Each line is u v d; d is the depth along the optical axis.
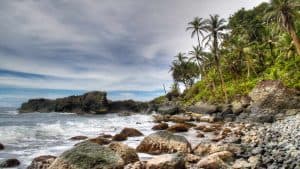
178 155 12.48
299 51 46.22
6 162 13.85
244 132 26.39
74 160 11.06
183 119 49.22
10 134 24.61
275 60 72.56
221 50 82.12
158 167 11.59
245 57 76.06
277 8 48.31
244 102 50.91
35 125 36.62
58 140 23.31
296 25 65.75
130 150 14.04
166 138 17.17
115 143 14.23
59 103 109.50
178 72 117.94
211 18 68.00
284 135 21.16
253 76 75.31
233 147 16.14
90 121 51.62
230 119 46.72
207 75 93.62
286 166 11.54
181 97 104.75
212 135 27.03
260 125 34.41
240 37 87.19
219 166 12.17
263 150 15.47
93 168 10.96
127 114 83.69
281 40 70.44
